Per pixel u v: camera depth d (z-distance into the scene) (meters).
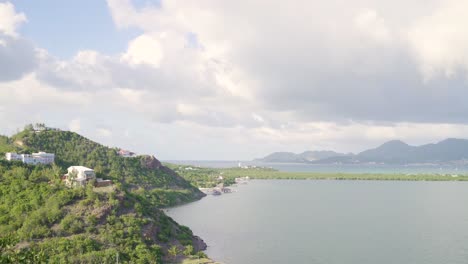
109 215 154.62
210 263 142.88
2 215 146.50
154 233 158.38
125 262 129.12
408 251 183.88
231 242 196.50
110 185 185.62
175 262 142.12
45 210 148.38
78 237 137.50
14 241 63.50
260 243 195.50
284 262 164.50
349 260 169.25
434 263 166.38
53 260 120.25
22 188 167.25
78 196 162.62
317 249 185.50
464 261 169.00
